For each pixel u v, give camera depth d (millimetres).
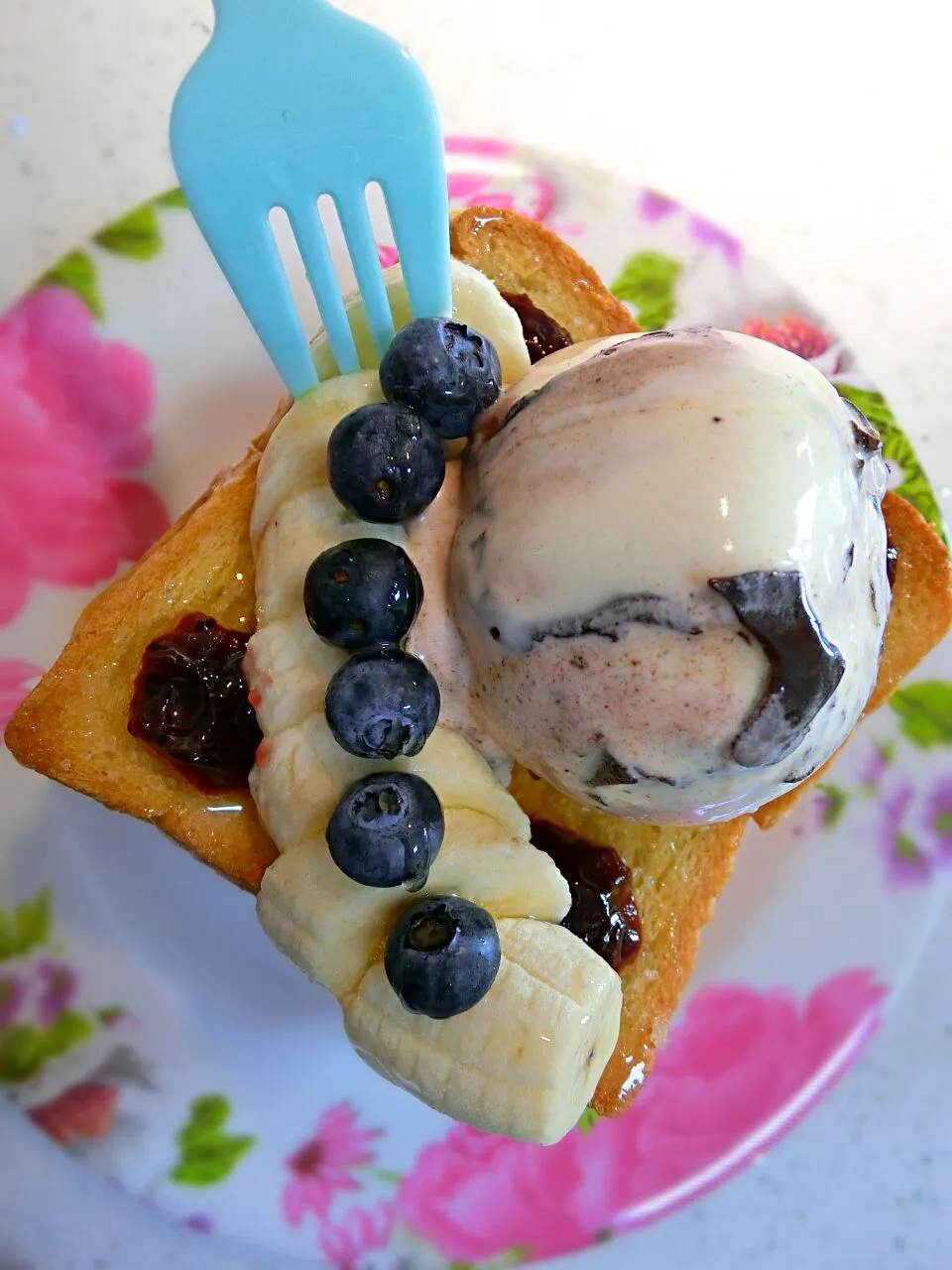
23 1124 191
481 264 202
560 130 250
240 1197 179
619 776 140
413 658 135
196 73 128
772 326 223
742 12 263
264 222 138
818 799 207
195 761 160
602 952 170
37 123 229
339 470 139
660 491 131
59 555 200
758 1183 209
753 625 126
